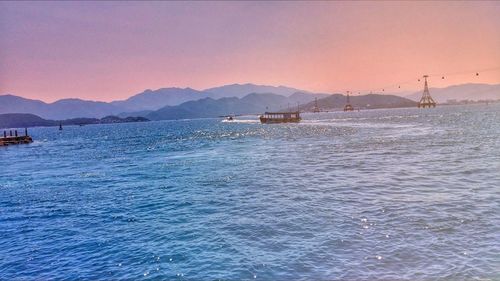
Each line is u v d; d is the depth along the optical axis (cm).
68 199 2616
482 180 2412
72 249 1552
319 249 1355
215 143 7394
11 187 3312
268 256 1325
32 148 9094
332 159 3962
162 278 1214
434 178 2570
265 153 4959
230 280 1166
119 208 2241
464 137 5697
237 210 1997
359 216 1727
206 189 2656
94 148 8012
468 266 1143
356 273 1148
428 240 1371
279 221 1728
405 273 1127
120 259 1401
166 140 9344
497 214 1641
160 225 1809
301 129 11219
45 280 1268
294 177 2942
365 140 6191
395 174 2825
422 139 5784
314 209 1905
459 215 1652
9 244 1677
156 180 3228
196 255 1380
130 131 18525
